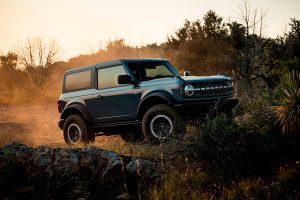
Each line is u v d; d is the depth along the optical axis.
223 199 4.42
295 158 5.54
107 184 5.13
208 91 7.19
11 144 6.16
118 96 7.98
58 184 5.10
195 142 5.88
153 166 5.50
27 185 5.26
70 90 9.23
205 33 20.34
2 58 24.86
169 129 7.10
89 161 5.48
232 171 5.29
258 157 5.65
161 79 7.46
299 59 10.84
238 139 5.82
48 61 23.86
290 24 13.02
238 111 8.52
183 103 7.00
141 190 4.93
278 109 6.43
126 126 7.97
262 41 14.45
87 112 8.62
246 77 13.24
